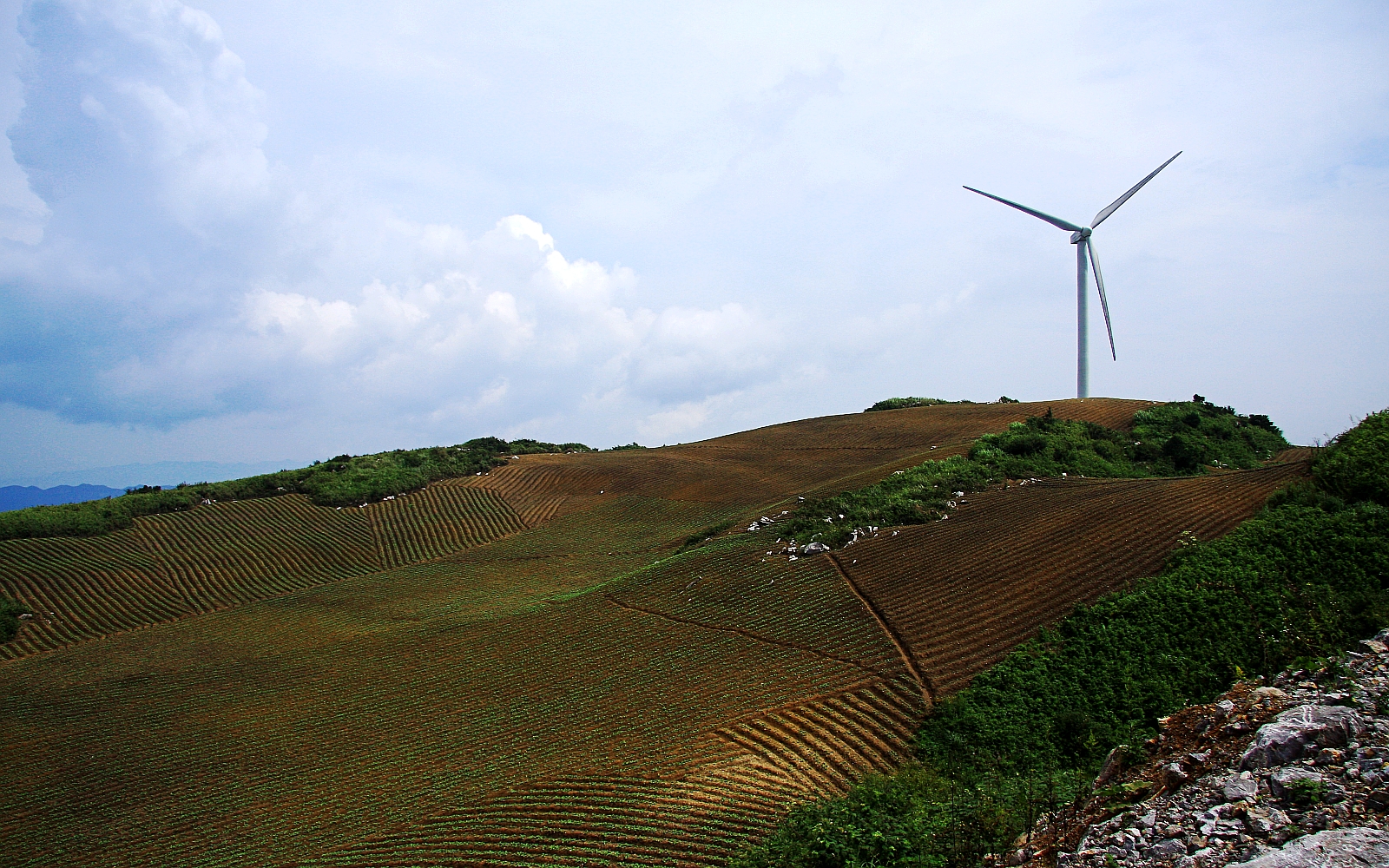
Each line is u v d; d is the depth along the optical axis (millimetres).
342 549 73375
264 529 76438
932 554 44531
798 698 33656
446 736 35188
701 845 24703
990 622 35781
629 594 50531
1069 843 13594
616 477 93250
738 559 51938
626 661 40312
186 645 53250
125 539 72188
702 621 43656
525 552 72062
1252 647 28344
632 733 33000
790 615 41750
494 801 29156
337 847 27812
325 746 35844
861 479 68062
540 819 27578
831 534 50625
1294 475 41219
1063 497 48844
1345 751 12000
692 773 29297
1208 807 12016
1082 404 86375
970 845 17656
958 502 52625
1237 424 80062
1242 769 12875
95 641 55719
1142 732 26391
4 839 31281
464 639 47844
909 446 90438
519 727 35062
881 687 33031
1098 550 39344
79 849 30156
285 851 28188
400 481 87750
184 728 39531
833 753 29312
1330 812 10578
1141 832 12148
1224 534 36688
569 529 78438
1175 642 29984
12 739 40156
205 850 29031
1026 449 61938
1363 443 37906
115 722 41094
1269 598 30047
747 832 25016
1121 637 31312
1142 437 71625
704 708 34125
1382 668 15109
